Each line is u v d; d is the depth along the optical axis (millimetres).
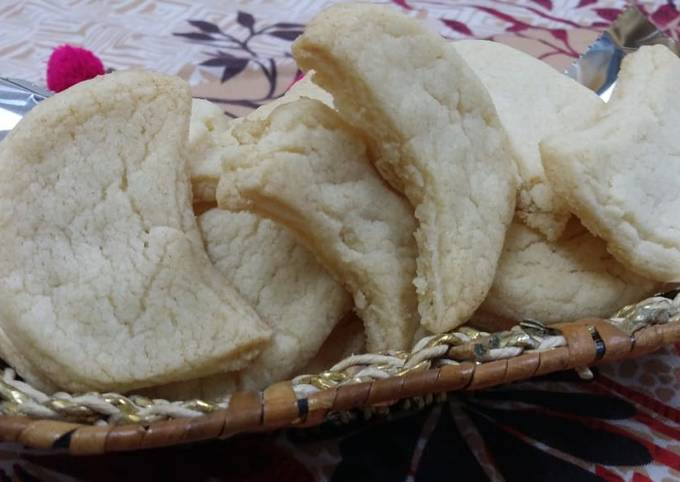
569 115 261
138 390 227
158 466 241
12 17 428
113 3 445
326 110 234
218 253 242
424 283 234
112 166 232
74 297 224
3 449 242
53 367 223
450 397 257
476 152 236
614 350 226
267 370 235
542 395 259
